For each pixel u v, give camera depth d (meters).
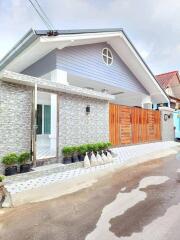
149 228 3.74
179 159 10.18
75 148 8.60
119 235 3.56
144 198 5.18
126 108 13.88
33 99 7.36
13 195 5.53
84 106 9.74
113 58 14.17
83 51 11.91
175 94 25.72
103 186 6.25
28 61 11.17
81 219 4.20
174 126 19.17
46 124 11.31
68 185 6.36
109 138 12.31
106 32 11.84
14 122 6.91
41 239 3.55
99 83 13.36
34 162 7.35
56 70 10.14
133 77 16.06
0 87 6.60
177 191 5.58
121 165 9.07
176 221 3.95
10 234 3.73
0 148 6.51
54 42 9.44
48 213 4.50
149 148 13.41
